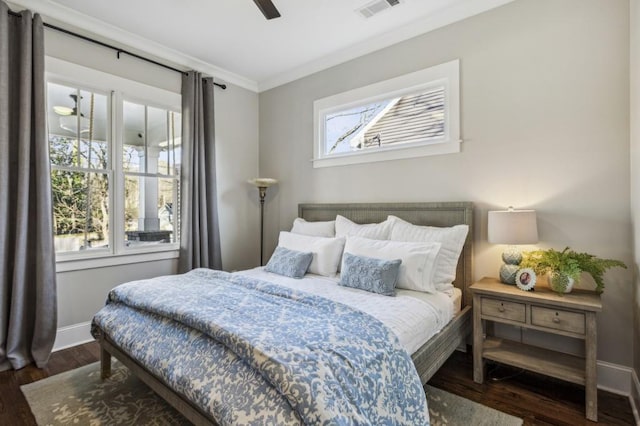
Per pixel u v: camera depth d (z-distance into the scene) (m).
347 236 2.95
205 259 3.60
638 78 1.87
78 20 2.78
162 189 3.48
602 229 2.13
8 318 2.41
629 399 1.99
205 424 1.33
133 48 3.17
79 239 2.90
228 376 1.28
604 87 2.13
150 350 1.62
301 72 3.84
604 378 2.12
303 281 2.63
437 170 2.85
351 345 1.36
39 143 2.49
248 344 1.29
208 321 1.51
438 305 2.13
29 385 2.18
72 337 2.82
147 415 1.85
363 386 1.24
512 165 2.47
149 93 3.29
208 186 3.74
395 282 2.28
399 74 3.08
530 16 2.40
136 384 2.18
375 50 3.24
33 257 2.53
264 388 1.17
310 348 1.28
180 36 3.13
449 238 2.52
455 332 2.29
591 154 2.17
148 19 2.84
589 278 2.17
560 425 1.76
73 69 2.79
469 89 2.68
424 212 2.86
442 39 2.81
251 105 4.29
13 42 2.46
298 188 3.95
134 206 3.24
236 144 4.11
